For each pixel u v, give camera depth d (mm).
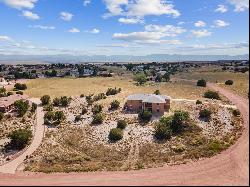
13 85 170750
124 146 82688
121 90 141250
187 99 120938
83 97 126000
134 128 92312
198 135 86312
